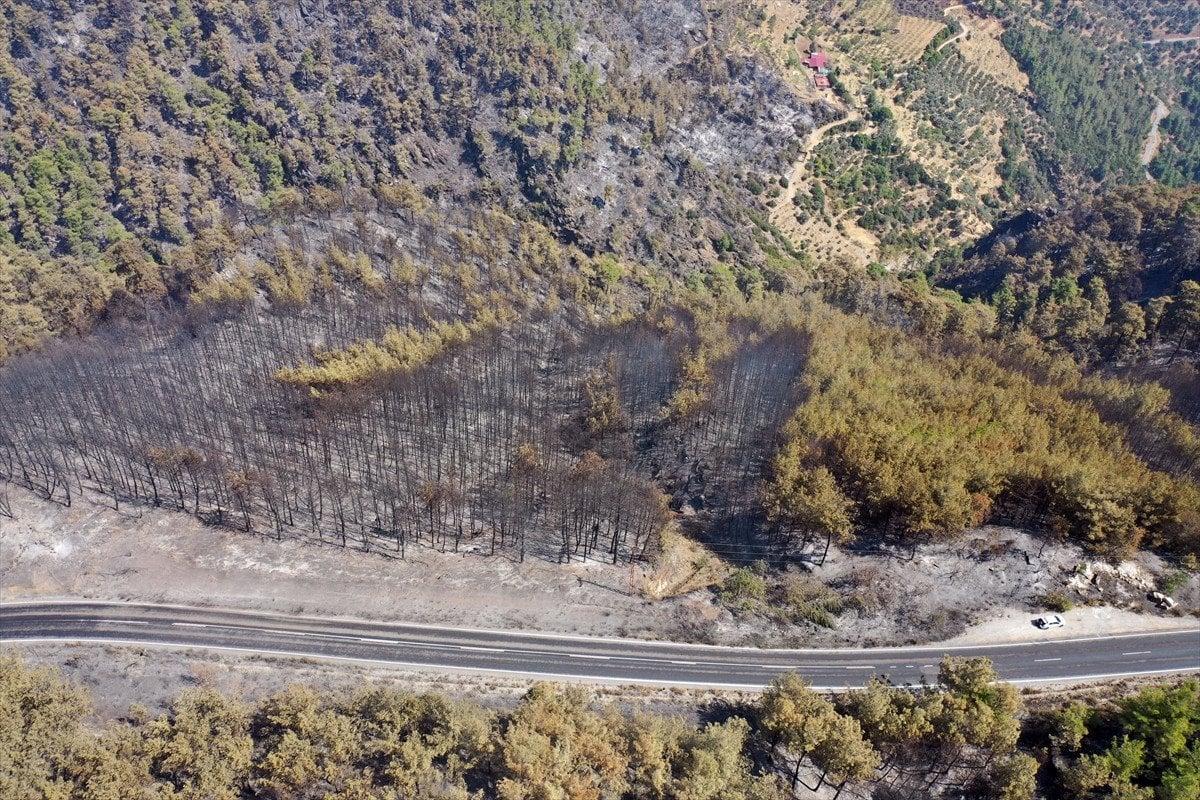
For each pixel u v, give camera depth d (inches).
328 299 6289.4
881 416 4995.1
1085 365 6466.5
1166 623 4220.0
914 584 4424.2
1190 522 4411.9
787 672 3875.5
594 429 5344.5
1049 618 4212.6
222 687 3609.7
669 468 5315.0
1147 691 3531.0
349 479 4901.6
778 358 5816.9
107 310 5994.1
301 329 6013.8
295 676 3715.6
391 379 5324.8
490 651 3973.9
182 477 4817.9
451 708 3216.0
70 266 6205.7
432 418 5398.6
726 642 4109.3
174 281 6299.2
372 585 4325.8
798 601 4333.2
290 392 5319.9
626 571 4566.9
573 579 4475.9
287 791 2965.1
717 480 5187.0
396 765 3004.4
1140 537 4458.7
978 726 3284.9
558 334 6525.6
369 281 6422.2
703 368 5516.7
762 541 4785.9
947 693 3444.9
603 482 4734.3
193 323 5905.5
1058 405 5290.4
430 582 4375.0
